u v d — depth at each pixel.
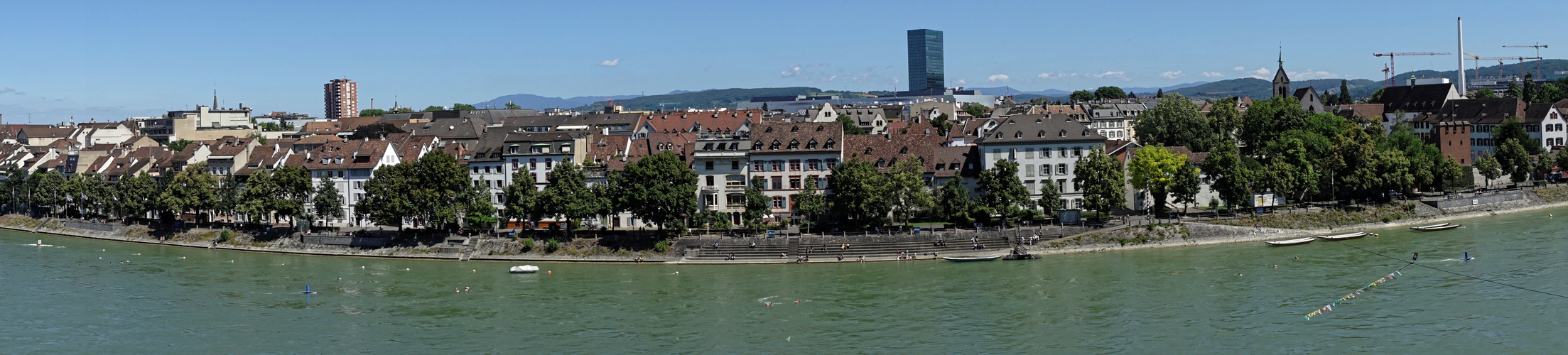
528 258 183.12
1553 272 151.62
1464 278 150.00
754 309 142.88
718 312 141.50
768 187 199.62
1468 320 127.75
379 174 197.88
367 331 136.00
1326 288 146.38
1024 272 162.62
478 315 143.38
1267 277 154.50
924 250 176.88
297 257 194.50
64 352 128.62
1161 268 162.75
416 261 186.50
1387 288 146.00
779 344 125.56
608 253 181.12
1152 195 199.75
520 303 149.50
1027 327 130.38
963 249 177.50
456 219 192.50
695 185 185.12
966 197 188.62
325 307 150.25
